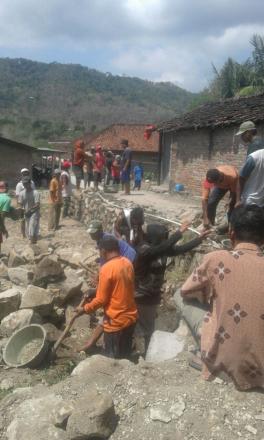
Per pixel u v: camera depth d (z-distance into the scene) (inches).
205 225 293.4
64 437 152.6
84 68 7150.6
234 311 142.4
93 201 641.0
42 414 161.8
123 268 214.4
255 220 145.6
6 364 227.6
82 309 235.3
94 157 794.8
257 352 142.3
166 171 885.8
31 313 263.3
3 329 260.5
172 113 4815.5
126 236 249.1
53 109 4692.4
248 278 141.3
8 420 166.2
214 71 1573.6
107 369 181.5
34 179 1489.9
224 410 146.3
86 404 152.9
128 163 651.5
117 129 1926.7
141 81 7598.4
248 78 1504.7
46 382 210.5
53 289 300.8
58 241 560.4
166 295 314.5
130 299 217.5
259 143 255.1
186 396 152.5
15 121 3442.4
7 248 504.4
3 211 454.3
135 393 160.4
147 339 241.6
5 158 1250.6
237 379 147.0
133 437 147.1
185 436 142.8
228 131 617.6
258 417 143.6
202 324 157.3
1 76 6279.5
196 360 171.0
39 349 227.1
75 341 262.7
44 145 2600.9
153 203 552.4
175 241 231.6
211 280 145.4
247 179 239.1
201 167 689.6
